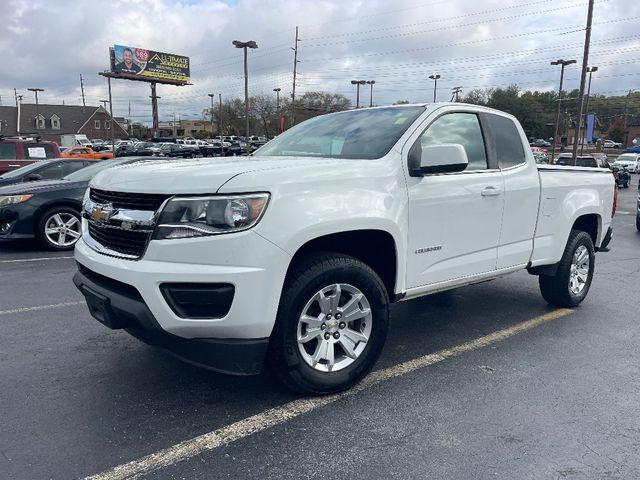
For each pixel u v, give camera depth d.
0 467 2.59
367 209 3.26
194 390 3.45
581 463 2.72
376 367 3.88
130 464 2.64
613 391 3.54
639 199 12.16
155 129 78.31
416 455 2.76
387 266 3.65
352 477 2.57
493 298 5.85
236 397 3.36
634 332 4.75
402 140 3.67
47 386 3.49
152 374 3.69
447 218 3.87
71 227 8.57
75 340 4.34
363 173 3.34
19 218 8.04
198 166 3.12
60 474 2.55
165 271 2.79
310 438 2.90
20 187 8.38
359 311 3.42
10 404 3.24
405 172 3.59
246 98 44.03
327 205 3.09
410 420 3.11
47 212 8.28
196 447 2.79
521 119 74.88
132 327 3.13
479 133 4.29
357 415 3.16
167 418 3.09
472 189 4.04
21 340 4.34
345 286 3.31
